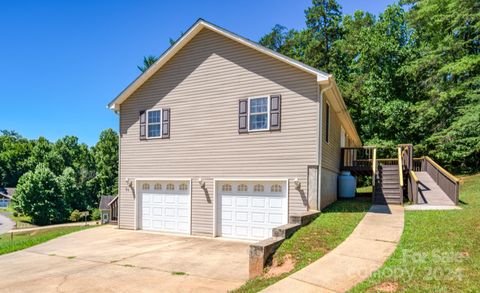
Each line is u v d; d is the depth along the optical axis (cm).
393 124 2430
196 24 1208
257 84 1122
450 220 806
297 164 1043
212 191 1177
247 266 768
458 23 2044
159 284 641
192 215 1213
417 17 2395
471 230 694
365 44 2628
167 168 1275
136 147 1355
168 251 937
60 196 4725
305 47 2962
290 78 1072
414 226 787
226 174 1155
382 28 2684
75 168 6375
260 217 1099
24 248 1035
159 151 1298
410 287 441
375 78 2573
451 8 2052
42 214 4412
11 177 6856
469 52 2164
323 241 716
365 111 2562
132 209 1352
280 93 1083
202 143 1208
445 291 420
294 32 3170
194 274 706
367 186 2389
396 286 451
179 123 1259
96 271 739
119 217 1378
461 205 1093
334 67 2822
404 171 1371
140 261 823
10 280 683
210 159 1189
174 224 1259
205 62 1223
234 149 1147
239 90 1152
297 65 1038
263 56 1117
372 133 2602
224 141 1166
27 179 4528
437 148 2248
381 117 2544
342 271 545
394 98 2517
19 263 838
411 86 2522
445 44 2189
